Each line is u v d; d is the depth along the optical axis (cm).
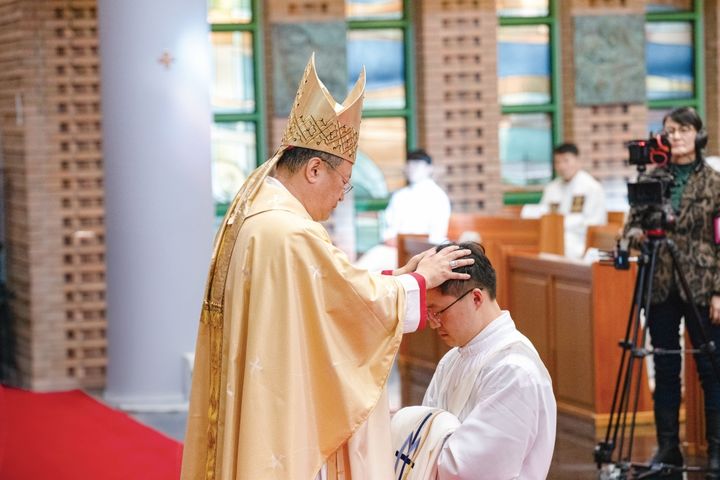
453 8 1132
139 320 827
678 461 605
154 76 813
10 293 1045
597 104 1166
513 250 802
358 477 340
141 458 687
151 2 810
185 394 827
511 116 1179
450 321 356
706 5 1201
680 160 589
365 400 336
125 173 820
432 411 356
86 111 1006
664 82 1205
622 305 697
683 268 584
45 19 995
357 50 1151
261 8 1112
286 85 1109
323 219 361
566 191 1011
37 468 664
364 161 1153
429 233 988
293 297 332
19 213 1020
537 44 1177
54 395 877
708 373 589
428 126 1136
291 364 331
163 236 820
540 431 344
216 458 347
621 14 1162
